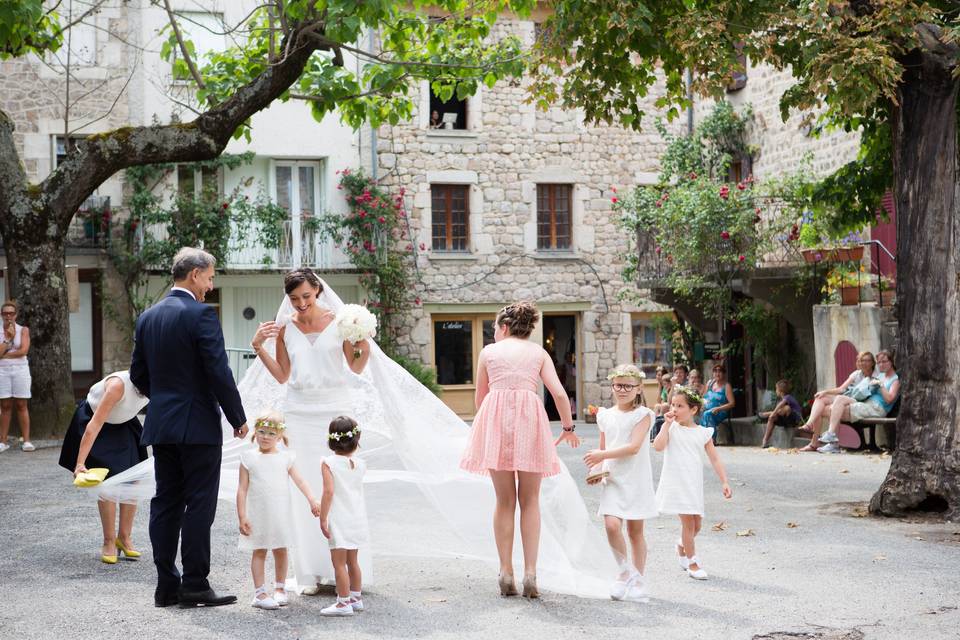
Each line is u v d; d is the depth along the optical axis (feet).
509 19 79.41
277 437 19.36
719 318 65.31
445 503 22.27
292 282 20.52
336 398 20.74
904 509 29.45
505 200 80.64
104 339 71.61
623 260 81.46
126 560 23.62
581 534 21.63
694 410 22.25
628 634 17.40
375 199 76.48
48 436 49.03
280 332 21.21
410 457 22.22
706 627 17.85
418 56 51.01
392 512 24.44
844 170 41.06
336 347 20.71
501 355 21.11
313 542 20.31
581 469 40.81
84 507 30.58
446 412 22.65
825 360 52.70
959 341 29.68
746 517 29.53
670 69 35.53
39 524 27.94
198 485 19.34
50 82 70.59
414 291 78.54
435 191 79.71
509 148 80.59
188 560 19.26
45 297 49.21
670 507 21.93
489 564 23.29
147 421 19.19
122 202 72.43
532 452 20.39
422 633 17.48
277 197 77.36
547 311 81.56
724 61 29.94
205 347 18.94
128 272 71.31
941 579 21.54
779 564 23.13
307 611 19.03
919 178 30.01
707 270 58.95
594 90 35.40
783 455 46.80
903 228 30.45
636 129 36.47
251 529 19.19
